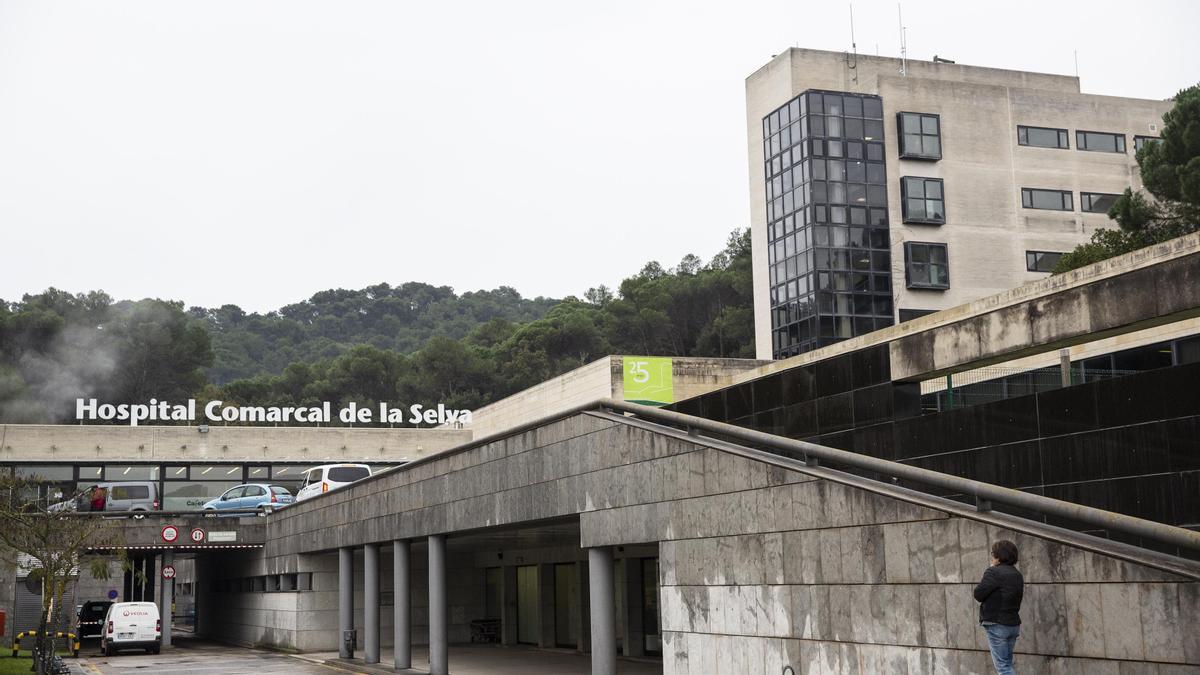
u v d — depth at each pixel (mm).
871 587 11414
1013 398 14711
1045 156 62969
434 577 24000
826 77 61938
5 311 104875
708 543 14359
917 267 59688
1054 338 15891
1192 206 44625
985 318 17016
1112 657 8680
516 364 109750
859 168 60219
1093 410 13453
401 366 117062
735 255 109000
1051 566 9289
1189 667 8047
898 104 61406
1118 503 13008
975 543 10086
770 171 63219
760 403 22297
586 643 31109
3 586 38906
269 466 53594
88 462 50875
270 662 31781
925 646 10617
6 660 32062
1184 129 44531
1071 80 66812
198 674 27891
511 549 34531
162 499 51719
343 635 30578
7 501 31172
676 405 25766
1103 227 63219
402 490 25891
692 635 14688
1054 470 13945
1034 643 9406
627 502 16391
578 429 17922
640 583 29016
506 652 32844
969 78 64500
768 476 13211
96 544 33281
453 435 57062
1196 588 8031
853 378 19531
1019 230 61844
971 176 61562
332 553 35719
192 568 72438
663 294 103688
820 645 12172
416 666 28281
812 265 58781
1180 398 12336
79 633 37781
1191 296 13867
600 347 108250
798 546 12602
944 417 16078
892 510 11148
